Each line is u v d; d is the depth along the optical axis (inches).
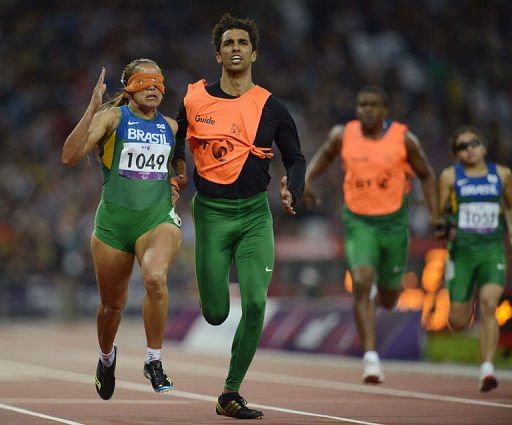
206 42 3713.1
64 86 3518.7
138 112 885.8
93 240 885.8
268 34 3747.5
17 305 3009.4
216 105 911.7
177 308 2962.6
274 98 919.0
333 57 3762.3
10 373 1460.4
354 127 1278.3
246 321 911.0
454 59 3850.9
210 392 1193.4
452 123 3614.7
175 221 885.8
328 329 1797.5
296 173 914.7
